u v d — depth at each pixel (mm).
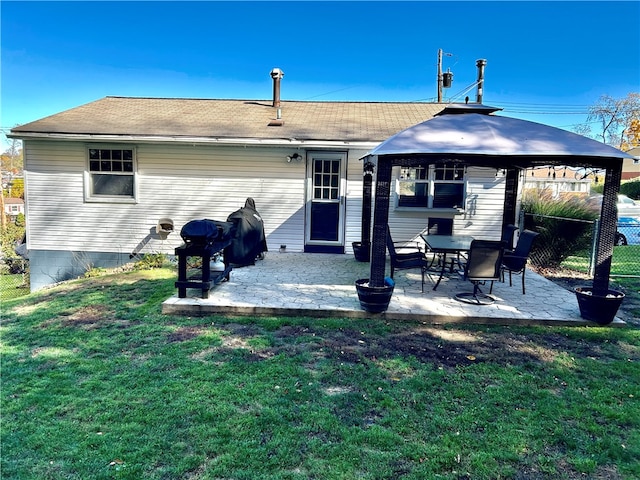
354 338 4453
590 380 3539
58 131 8578
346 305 5340
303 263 8148
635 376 3623
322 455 2498
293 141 8445
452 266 7414
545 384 3461
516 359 3963
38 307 5609
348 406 3068
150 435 2680
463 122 5297
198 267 8156
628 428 2855
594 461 2498
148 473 2324
